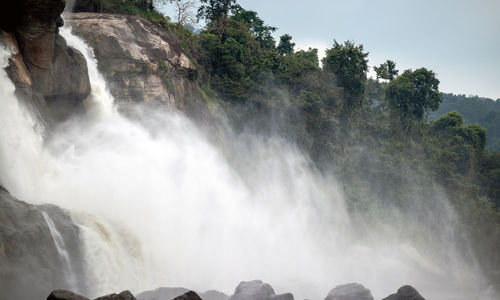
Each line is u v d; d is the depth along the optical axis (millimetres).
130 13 56250
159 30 55219
